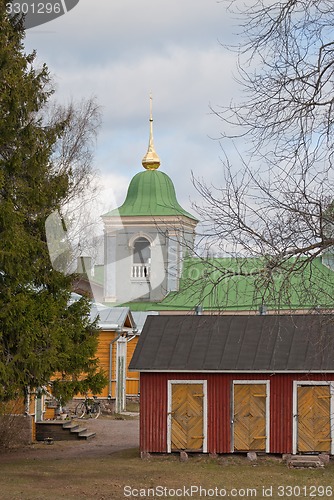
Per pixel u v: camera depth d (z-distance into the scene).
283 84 13.56
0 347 24.27
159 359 29.17
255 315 30.47
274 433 28.45
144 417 29.19
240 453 28.59
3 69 24.80
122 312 49.22
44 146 26.19
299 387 28.39
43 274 25.67
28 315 24.55
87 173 41.69
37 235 25.12
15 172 24.66
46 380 25.42
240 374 28.75
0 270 24.06
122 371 50.47
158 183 72.06
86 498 20.64
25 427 33.50
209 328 30.34
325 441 28.11
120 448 32.38
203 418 28.83
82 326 27.59
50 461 28.19
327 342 17.94
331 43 13.31
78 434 35.41
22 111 25.20
